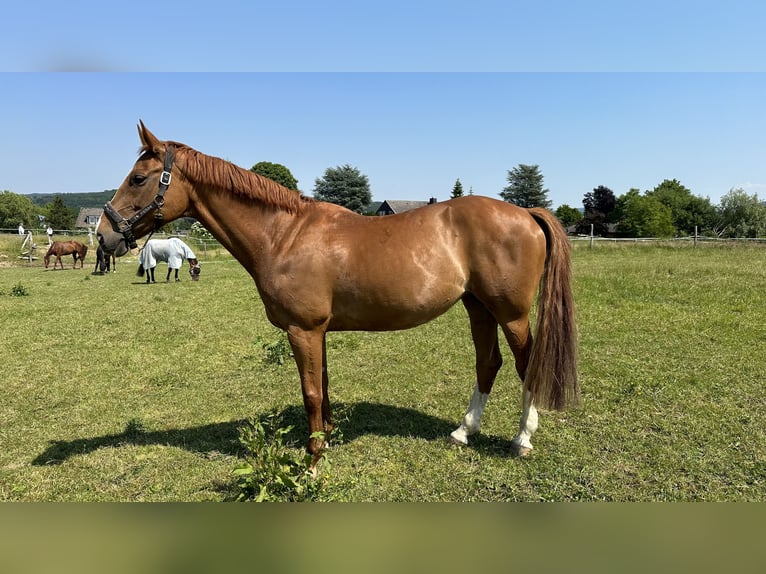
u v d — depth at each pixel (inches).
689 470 115.1
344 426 149.1
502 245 117.4
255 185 117.6
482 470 121.0
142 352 241.1
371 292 115.0
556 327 119.2
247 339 265.4
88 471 126.6
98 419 161.2
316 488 105.5
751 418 140.0
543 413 149.9
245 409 167.8
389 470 122.3
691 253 663.8
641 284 370.9
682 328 241.0
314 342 119.0
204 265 788.0
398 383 185.8
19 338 270.5
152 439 145.9
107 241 116.1
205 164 118.6
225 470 126.1
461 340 246.4
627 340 224.2
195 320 316.2
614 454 124.6
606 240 871.7
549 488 111.3
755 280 367.9
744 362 186.9
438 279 116.4
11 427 155.6
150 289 476.4
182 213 121.6
